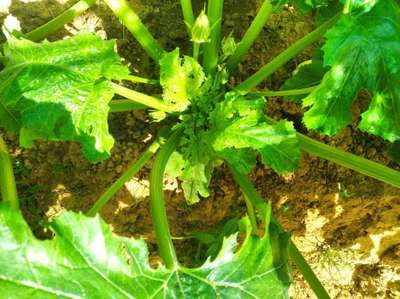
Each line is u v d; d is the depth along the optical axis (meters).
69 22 0.52
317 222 0.63
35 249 0.29
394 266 0.69
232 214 0.59
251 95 0.47
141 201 0.56
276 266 0.37
